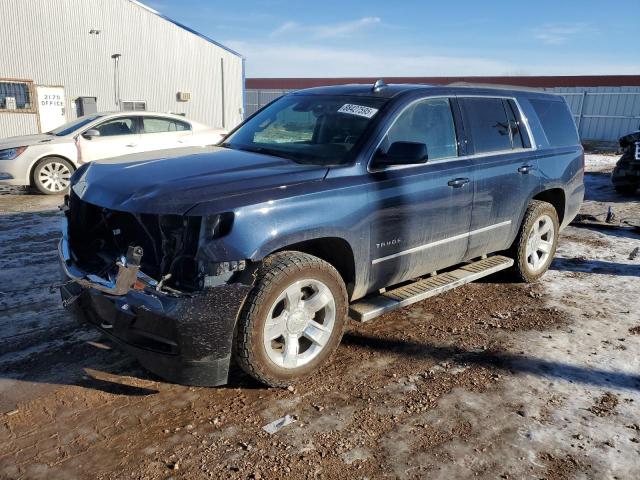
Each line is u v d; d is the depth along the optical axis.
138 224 3.29
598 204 10.38
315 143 4.06
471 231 4.62
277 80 50.78
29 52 19.41
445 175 4.23
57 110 20.39
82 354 3.84
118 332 3.14
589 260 6.54
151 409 3.21
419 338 4.27
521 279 5.54
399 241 3.97
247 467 2.73
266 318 3.18
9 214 8.45
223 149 4.27
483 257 5.25
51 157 10.23
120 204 3.13
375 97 4.24
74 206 3.62
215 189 3.12
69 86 20.52
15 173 9.97
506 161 4.85
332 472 2.71
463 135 4.55
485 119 4.82
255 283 3.12
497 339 4.27
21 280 5.30
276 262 3.21
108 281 3.12
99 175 3.56
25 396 3.30
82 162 10.48
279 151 4.09
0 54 18.83
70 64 20.38
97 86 21.20
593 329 4.50
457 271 4.84
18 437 2.91
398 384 3.56
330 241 3.61
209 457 2.80
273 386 3.38
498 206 4.83
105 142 10.77
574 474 2.73
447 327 4.48
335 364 3.80
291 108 4.62
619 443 2.99
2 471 2.65
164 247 3.06
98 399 3.29
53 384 3.44
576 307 4.98
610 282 5.71
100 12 20.75
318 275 3.39
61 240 3.75
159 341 3.01
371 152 3.81
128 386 3.45
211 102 24.89
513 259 5.38
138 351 3.10
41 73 19.80
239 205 3.04
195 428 3.04
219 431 3.02
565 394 3.48
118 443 2.89
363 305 3.89
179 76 23.50
